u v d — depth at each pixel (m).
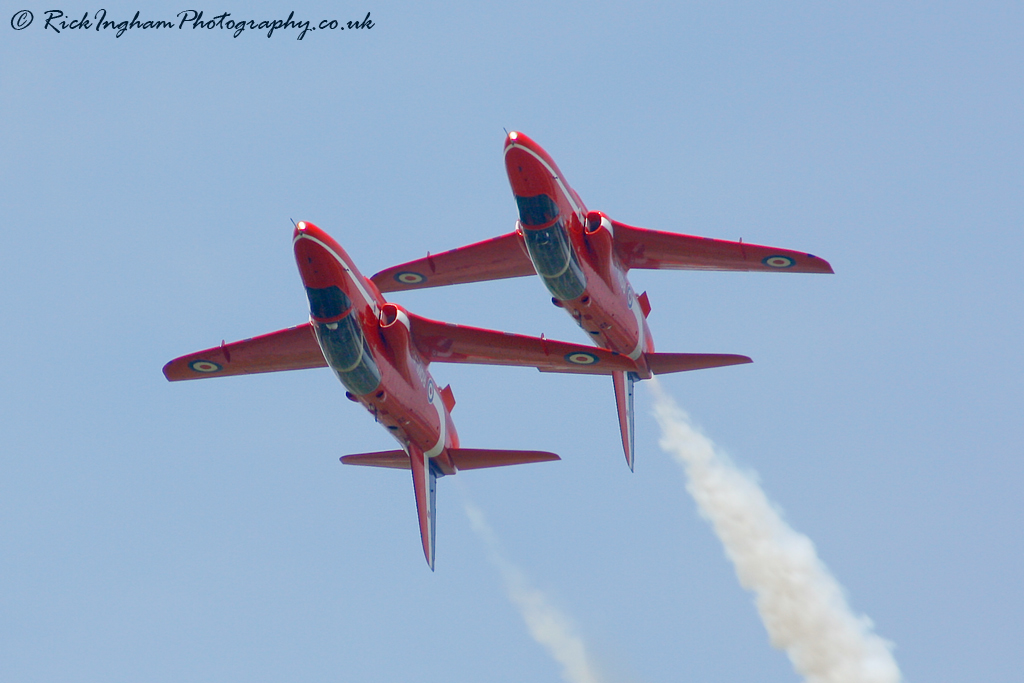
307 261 112.19
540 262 129.50
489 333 126.00
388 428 128.25
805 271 141.00
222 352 131.12
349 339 116.00
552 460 135.12
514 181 124.62
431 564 134.25
